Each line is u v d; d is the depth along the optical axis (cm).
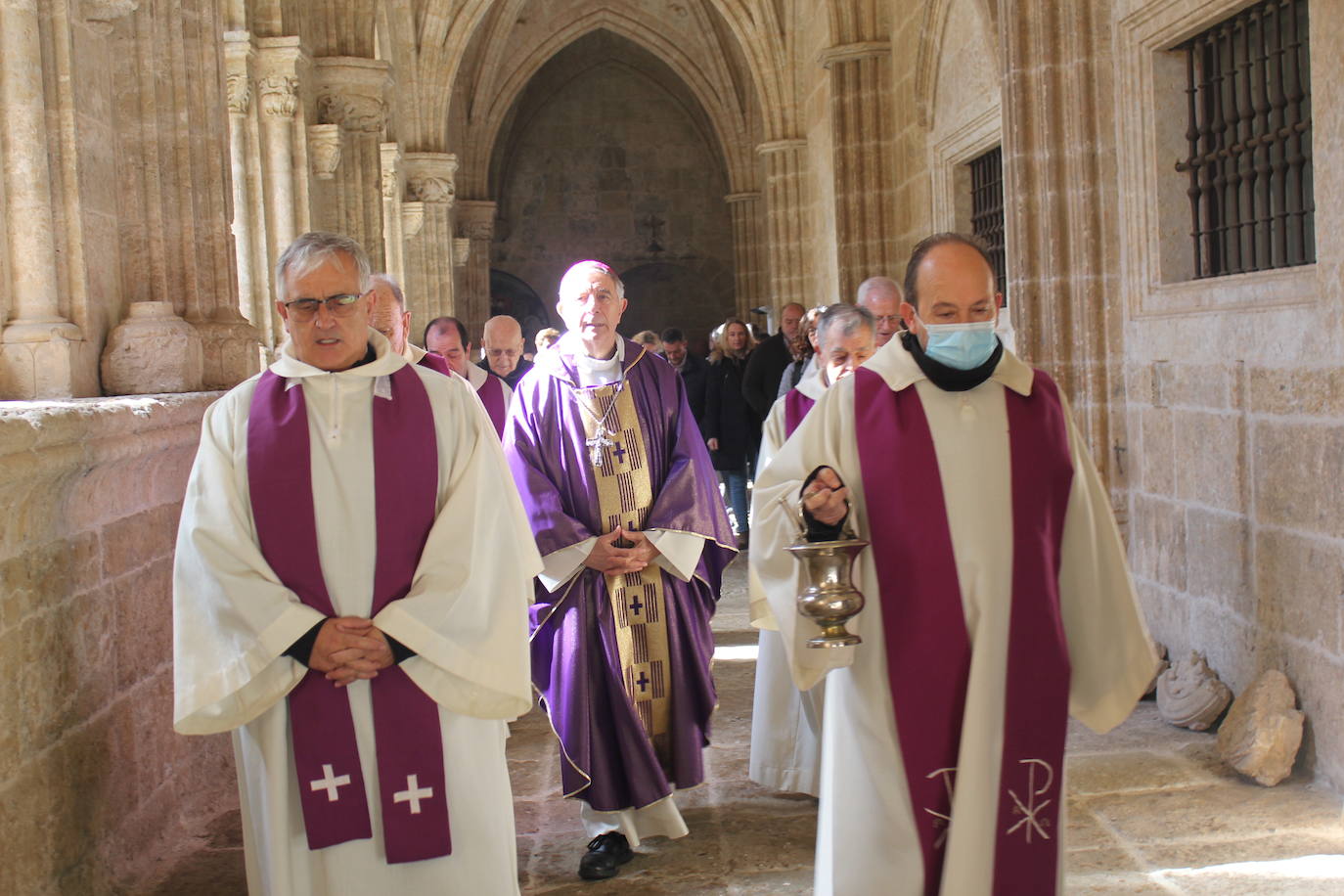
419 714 290
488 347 666
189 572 284
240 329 551
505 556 303
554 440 431
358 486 292
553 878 411
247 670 275
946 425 276
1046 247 671
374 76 1188
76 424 337
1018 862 268
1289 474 491
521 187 2953
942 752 270
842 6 1318
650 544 421
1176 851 413
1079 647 284
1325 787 466
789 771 464
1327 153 455
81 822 360
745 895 390
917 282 280
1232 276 543
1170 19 585
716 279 2998
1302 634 484
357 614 288
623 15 2522
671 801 429
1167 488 605
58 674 348
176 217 538
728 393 1034
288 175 1016
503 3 2444
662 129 2972
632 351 445
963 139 1092
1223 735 492
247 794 297
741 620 815
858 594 260
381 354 307
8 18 444
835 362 434
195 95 548
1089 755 511
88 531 374
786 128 1788
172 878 401
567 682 410
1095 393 657
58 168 461
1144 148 616
